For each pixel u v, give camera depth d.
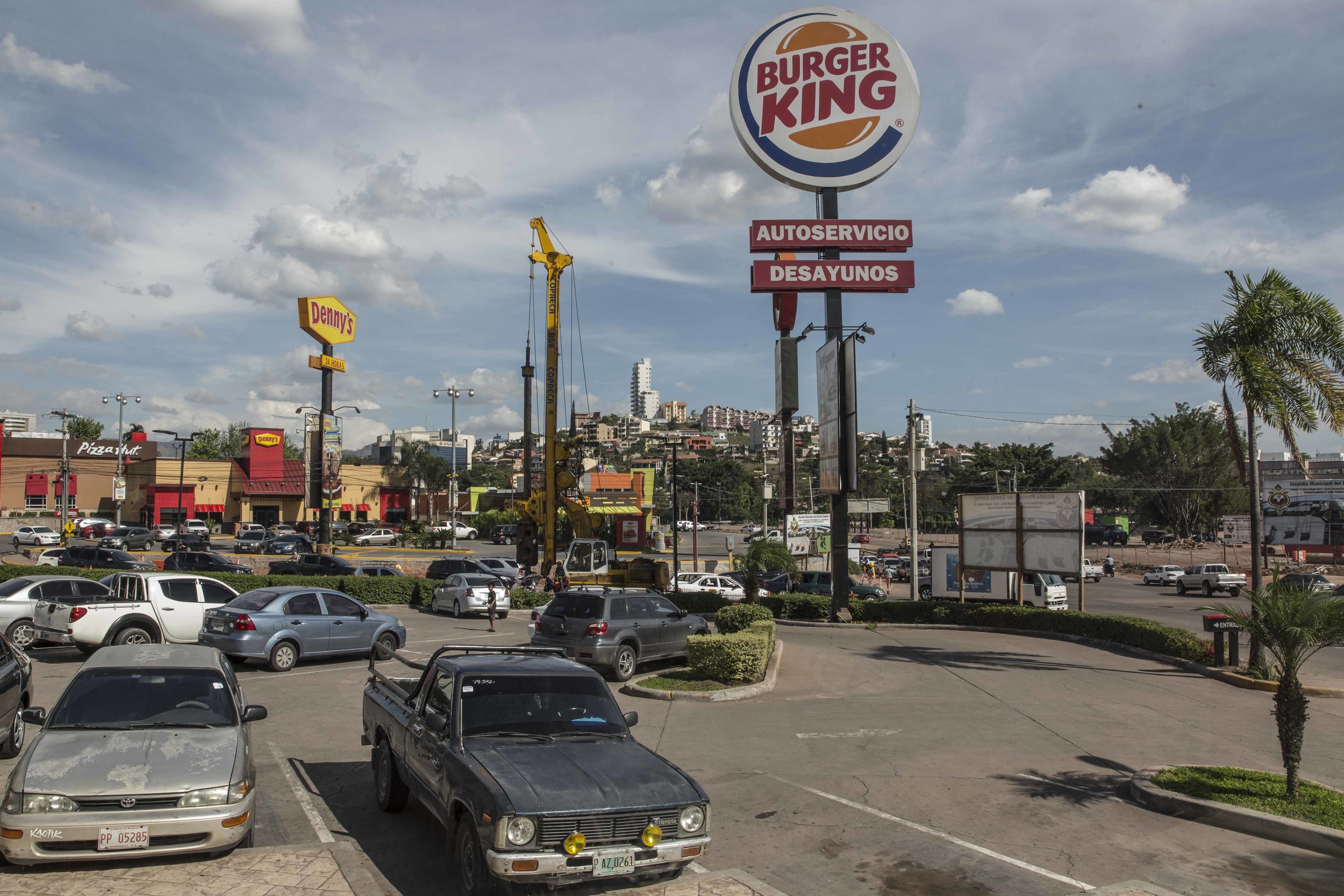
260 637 16.78
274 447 80.38
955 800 9.38
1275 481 89.75
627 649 17.27
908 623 28.11
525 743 7.02
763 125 26.53
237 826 6.72
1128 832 8.41
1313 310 16.58
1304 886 7.10
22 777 6.52
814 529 54.00
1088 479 108.62
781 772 10.47
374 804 8.99
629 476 82.19
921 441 116.62
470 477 140.88
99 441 83.69
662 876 6.48
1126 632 22.11
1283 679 9.18
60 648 19.23
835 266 26.45
